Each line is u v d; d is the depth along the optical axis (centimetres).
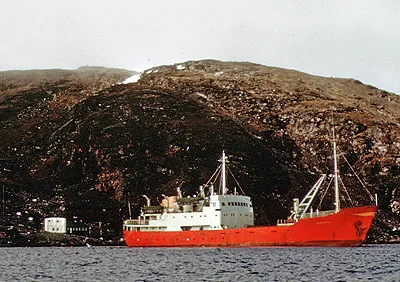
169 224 19300
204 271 12019
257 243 17525
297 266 12681
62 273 12112
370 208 16612
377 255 15400
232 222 18525
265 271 11888
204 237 18338
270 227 17325
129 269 12650
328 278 10819
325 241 16862
